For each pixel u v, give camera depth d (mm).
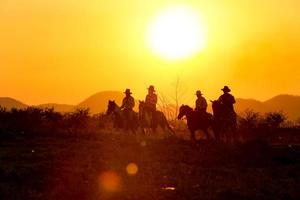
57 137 40781
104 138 39812
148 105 41719
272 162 30156
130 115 41406
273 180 23828
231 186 21750
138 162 28484
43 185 21719
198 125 37375
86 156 29828
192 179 23609
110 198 19500
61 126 47906
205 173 25703
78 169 24828
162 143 36438
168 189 21141
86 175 23625
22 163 27406
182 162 29859
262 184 22531
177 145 35062
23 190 20469
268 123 47750
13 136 39562
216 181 23281
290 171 26641
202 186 21812
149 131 46500
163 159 30172
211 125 37094
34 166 25641
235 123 36781
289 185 22422
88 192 20172
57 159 28672
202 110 37625
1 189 20156
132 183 22266
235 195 20062
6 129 41719
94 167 25969
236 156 31016
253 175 25328
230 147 32719
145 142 36812
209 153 31781
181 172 25609
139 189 20844
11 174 23156
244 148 32250
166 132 43375
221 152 31719
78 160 28234
